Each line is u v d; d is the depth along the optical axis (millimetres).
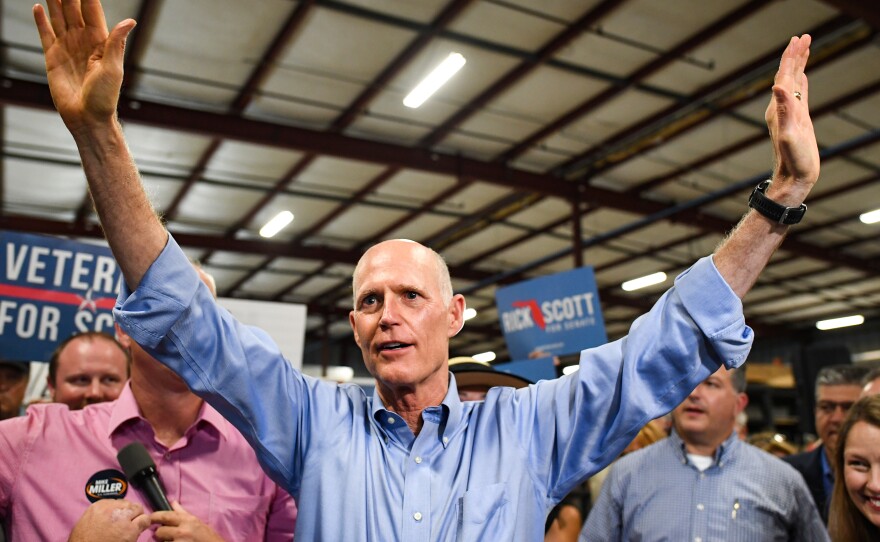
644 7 6648
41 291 3412
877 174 10008
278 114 8734
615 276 15234
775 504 2578
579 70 7590
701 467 2734
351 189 10883
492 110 8531
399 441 1527
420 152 9492
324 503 1439
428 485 1464
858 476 2213
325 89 8102
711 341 1452
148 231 1318
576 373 1575
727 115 8445
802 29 6922
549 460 1528
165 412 1948
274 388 1466
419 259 1609
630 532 2775
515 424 1563
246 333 1463
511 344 5207
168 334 1340
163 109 8211
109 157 1263
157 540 1805
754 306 17016
